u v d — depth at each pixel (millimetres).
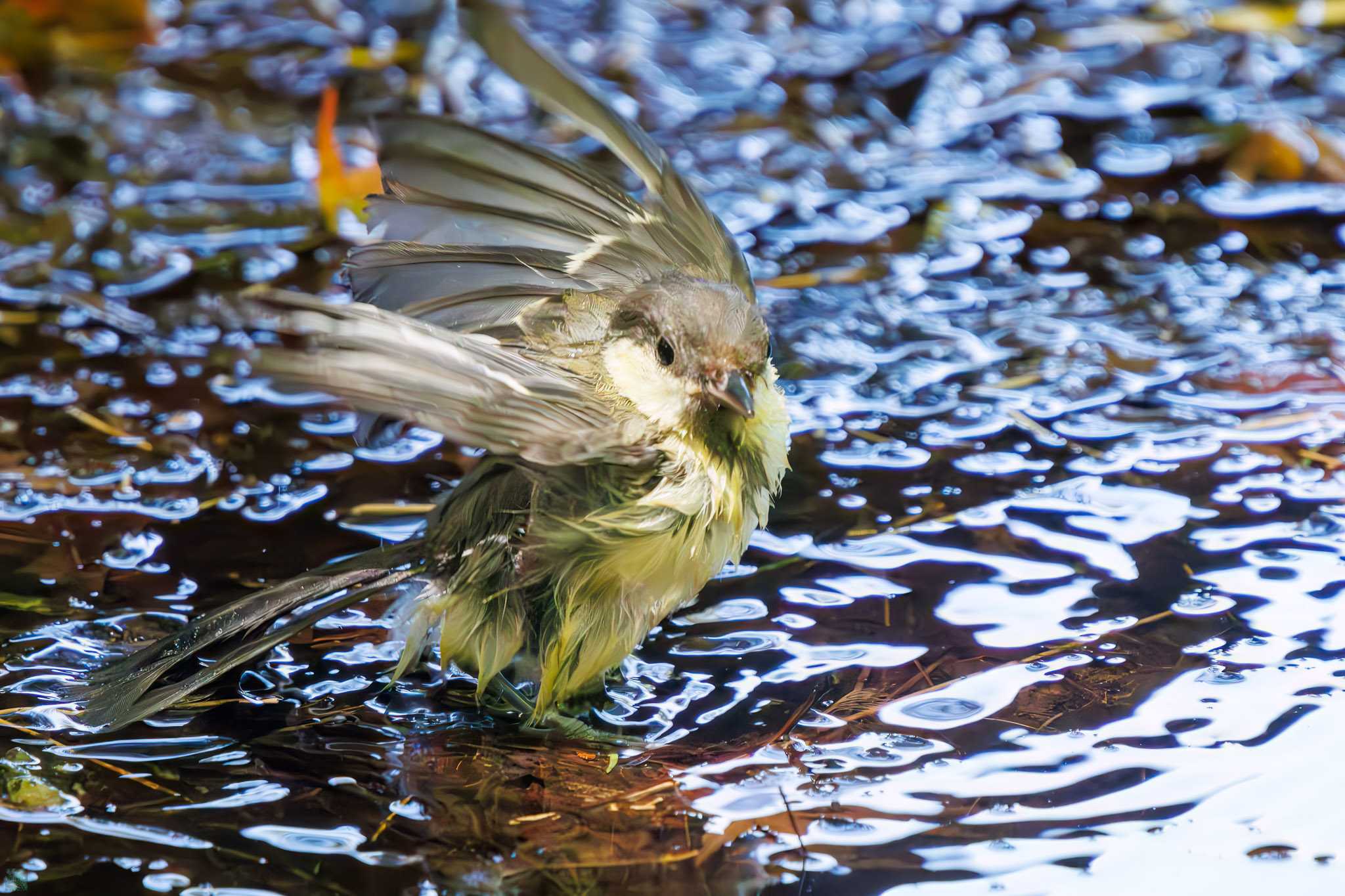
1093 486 8656
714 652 7379
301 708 7066
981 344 10242
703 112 13117
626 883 5781
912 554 8078
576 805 6277
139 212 11492
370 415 7992
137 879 5773
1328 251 11305
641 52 14023
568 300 7586
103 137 12398
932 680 7070
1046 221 11750
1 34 13070
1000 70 13828
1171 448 9008
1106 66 13844
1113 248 11391
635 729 6848
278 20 14312
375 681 7336
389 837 6082
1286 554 7930
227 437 9172
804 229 11625
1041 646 7285
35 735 6691
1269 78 13523
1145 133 12828
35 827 6082
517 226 7539
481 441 5770
